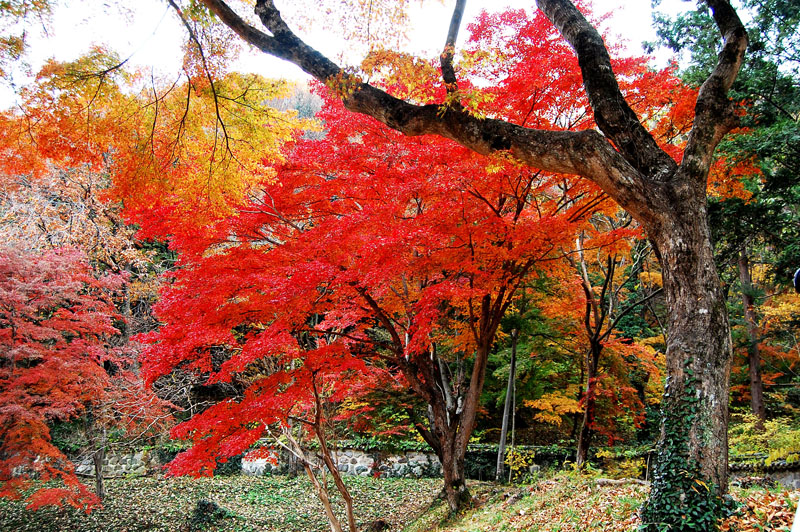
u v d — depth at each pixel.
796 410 17.50
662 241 5.34
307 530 12.44
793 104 10.05
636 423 15.26
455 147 7.70
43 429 11.36
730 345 5.09
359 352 10.66
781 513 4.71
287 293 6.75
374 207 7.80
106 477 17.16
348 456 17.45
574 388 15.63
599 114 5.98
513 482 13.62
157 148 5.70
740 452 13.33
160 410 14.27
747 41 5.58
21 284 11.34
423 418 17.08
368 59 5.30
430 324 8.52
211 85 5.40
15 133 5.14
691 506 4.77
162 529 12.60
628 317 19.28
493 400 19.28
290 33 5.58
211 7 5.31
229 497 15.12
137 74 5.23
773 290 17.38
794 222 11.12
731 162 9.44
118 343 17.11
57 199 17.03
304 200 8.26
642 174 5.46
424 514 11.66
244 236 8.27
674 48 11.66
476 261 8.11
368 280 7.25
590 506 7.11
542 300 13.30
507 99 8.07
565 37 6.34
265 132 5.83
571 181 8.90
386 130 8.13
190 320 7.44
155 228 7.78
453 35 5.64
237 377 15.35
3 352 11.28
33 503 10.98
